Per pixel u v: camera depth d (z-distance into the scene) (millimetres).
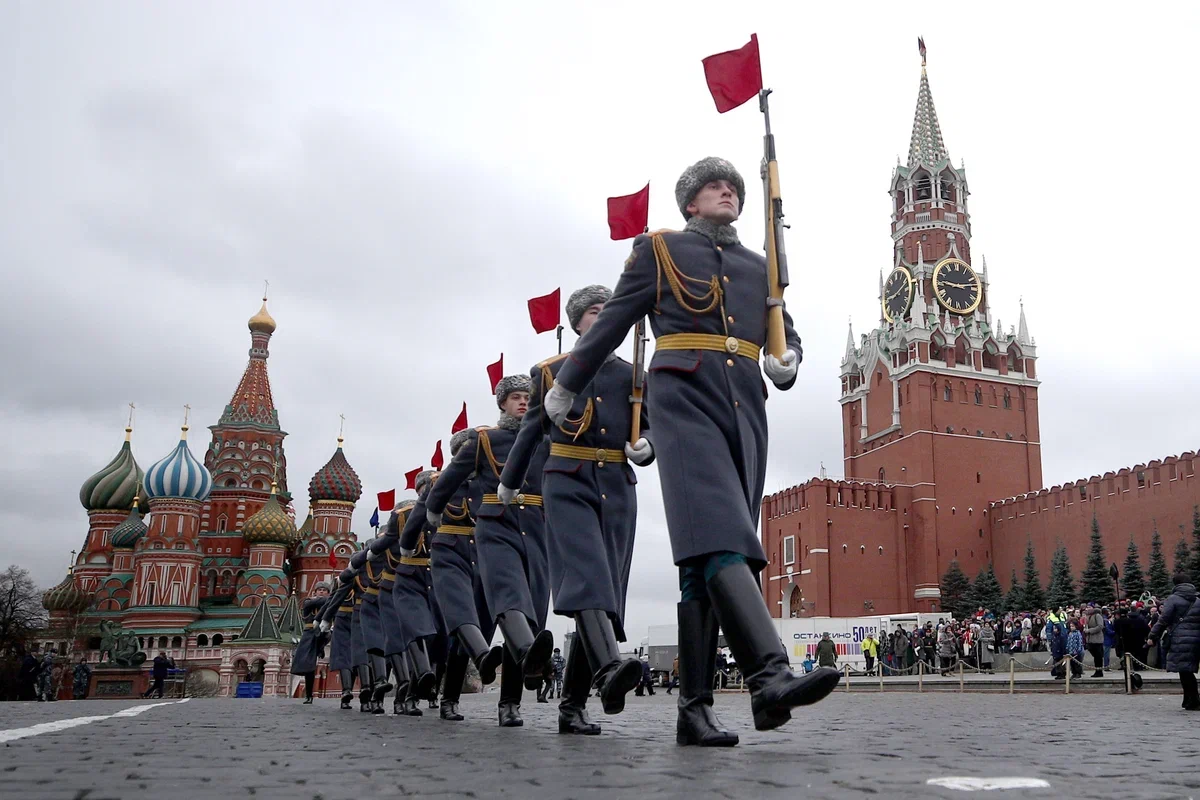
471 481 10312
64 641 86125
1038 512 83062
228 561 96438
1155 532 69188
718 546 5055
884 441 94500
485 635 10703
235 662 82750
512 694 9055
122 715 11148
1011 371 94500
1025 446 92562
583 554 7047
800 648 49562
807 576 86438
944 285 96062
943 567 86938
